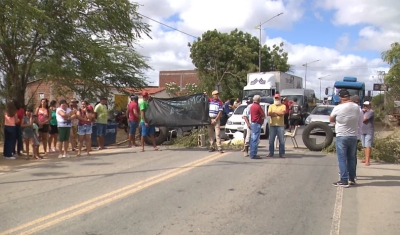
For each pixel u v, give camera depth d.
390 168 9.83
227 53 43.75
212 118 12.48
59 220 5.61
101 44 19.69
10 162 11.09
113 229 5.23
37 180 8.43
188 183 7.92
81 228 5.27
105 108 14.11
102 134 14.05
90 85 23.91
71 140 13.57
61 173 9.20
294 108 20.70
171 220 5.59
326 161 10.71
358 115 7.61
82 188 7.56
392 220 5.66
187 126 13.54
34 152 11.85
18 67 16.69
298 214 5.90
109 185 7.80
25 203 6.53
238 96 42.91
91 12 16.86
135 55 27.52
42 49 16.47
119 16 17.31
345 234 5.08
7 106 11.81
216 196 6.90
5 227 5.33
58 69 17.66
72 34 16.34
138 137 17.22
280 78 29.77
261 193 7.13
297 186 7.71
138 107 14.61
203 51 43.47
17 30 14.12
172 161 10.75
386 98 31.23
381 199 6.79
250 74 29.33
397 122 25.41
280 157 11.37
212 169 9.45
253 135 11.09
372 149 11.02
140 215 5.82
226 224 5.42
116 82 26.33
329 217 5.77
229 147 13.77
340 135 7.61
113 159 11.31
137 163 10.49
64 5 15.68
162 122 13.31
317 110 20.59
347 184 7.68
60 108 11.90
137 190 7.33
